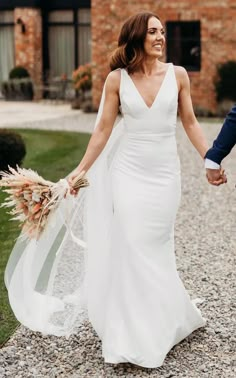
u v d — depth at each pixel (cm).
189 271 639
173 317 454
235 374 430
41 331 480
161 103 452
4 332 503
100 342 481
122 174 459
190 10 2025
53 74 2578
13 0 2503
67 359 456
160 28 448
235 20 1992
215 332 492
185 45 2069
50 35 2561
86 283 481
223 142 445
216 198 978
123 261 446
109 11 2091
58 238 663
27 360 456
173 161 463
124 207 450
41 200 452
